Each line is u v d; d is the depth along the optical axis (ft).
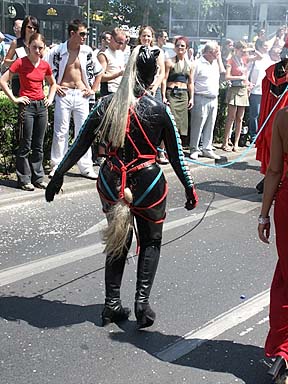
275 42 32.50
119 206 11.06
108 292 12.00
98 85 23.38
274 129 9.76
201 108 27.73
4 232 17.33
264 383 10.28
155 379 10.29
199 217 19.83
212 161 28.48
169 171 25.72
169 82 26.89
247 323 12.41
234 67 29.43
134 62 10.84
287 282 9.91
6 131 22.72
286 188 9.80
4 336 11.51
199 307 13.05
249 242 17.60
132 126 10.84
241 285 14.38
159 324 12.21
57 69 22.48
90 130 11.35
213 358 11.02
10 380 10.10
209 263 15.70
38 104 20.88
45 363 10.65
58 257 15.61
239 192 23.71
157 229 11.55
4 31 55.72
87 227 18.17
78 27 21.95
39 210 19.63
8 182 22.17
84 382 10.12
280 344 9.91
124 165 11.02
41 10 55.47
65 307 12.81
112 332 11.82
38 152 21.47
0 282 13.93
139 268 11.73
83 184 22.50
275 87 20.49
